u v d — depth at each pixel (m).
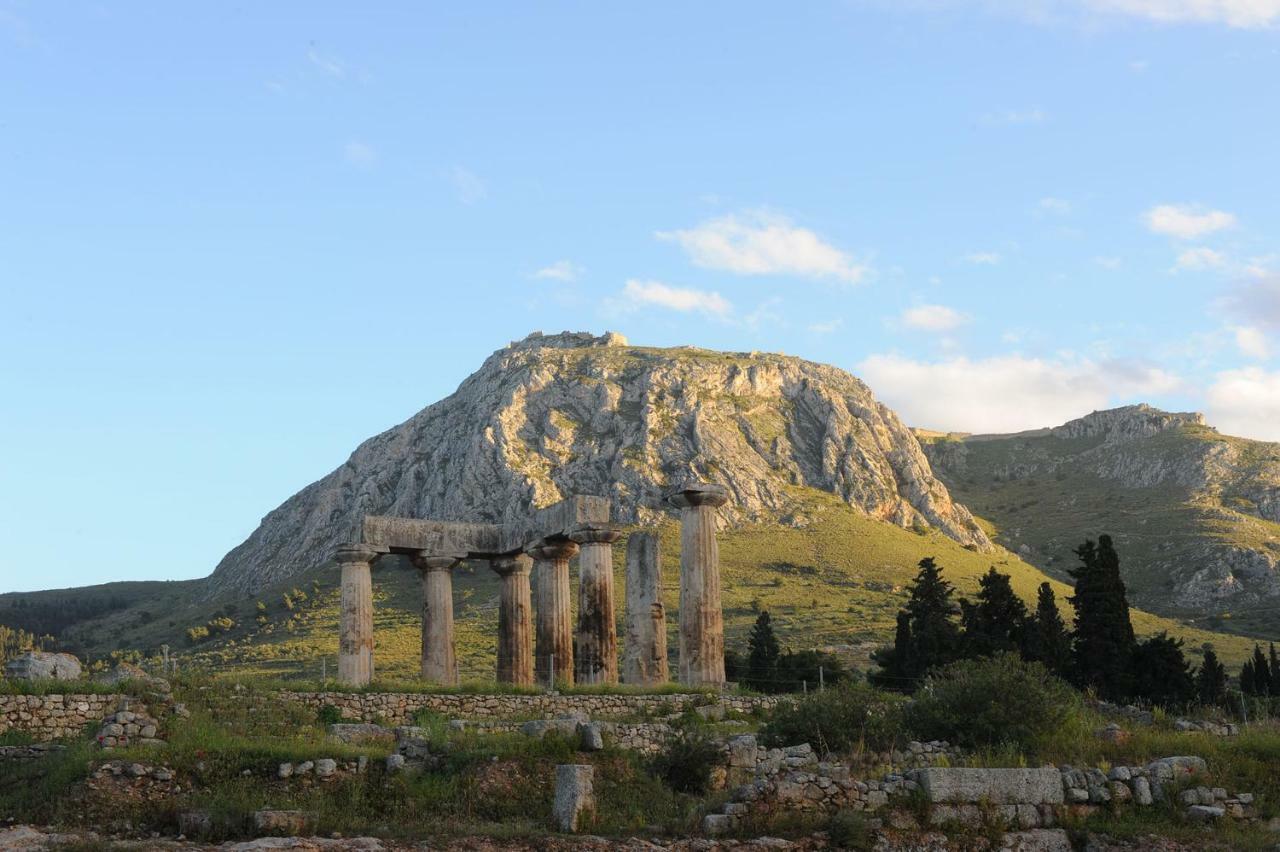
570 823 23.45
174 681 34.47
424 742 27.92
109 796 24.12
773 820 23.20
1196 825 25.03
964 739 30.81
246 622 174.00
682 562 45.28
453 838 21.56
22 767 26.86
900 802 24.00
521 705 39.38
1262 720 41.88
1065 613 143.12
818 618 148.62
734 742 29.11
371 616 50.31
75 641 193.50
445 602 52.12
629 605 48.69
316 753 26.28
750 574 180.50
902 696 38.34
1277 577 191.50
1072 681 62.81
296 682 39.53
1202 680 68.25
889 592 169.75
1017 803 24.52
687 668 44.31
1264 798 26.45
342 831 22.47
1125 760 28.91
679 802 26.56
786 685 70.69
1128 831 24.19
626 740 33.19
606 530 48.88
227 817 22.30
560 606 50.28
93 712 31.66
